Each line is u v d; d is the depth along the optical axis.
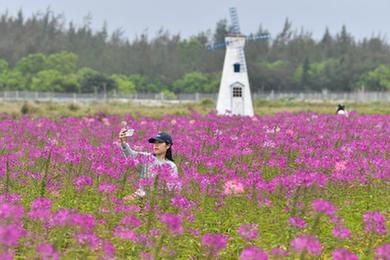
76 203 23.20
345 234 18.77
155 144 24.64
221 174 27.20
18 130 48.59
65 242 17.70
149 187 22.05
